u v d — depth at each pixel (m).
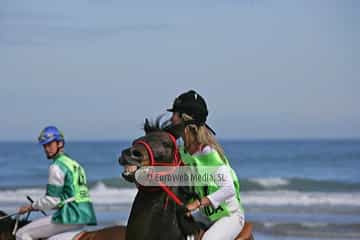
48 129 12.41
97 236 11.55
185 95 9.09
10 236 12.45
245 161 86.06
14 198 41.84
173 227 8.73
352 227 29.20
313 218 32.44
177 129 8.95
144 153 8.44
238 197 9.49
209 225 9.44
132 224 8.70
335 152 106.56
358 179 60.19
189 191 9.09
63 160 12.42
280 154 101.19
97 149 125.81
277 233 27.88
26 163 83.00
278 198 40.53
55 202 12.21
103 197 41.38
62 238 11.80
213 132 9.35
